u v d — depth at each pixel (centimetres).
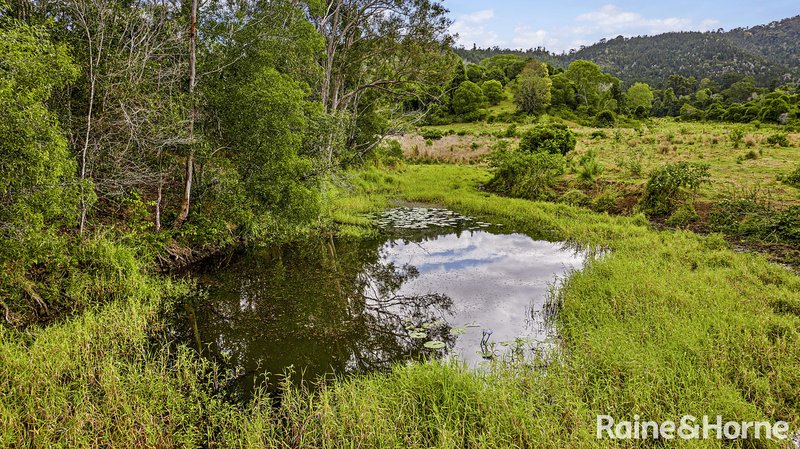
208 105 1021
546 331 667
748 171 1681
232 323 730
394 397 464
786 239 1047
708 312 624
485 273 959
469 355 595
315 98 1864
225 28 1073
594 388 463
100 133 845
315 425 431
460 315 739
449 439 389
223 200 1073
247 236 1195
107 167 864
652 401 435
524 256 1091
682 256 931
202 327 713
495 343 626
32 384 461
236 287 891
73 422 415
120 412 445
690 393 435
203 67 1048
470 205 1730
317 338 673
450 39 1953
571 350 571
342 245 1233
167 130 907
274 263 1059
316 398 496
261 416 443
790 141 2362
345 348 641
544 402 452
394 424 422
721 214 1232
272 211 1141
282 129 1045
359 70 2091
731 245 1056
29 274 698
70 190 668
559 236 1279
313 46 1345
